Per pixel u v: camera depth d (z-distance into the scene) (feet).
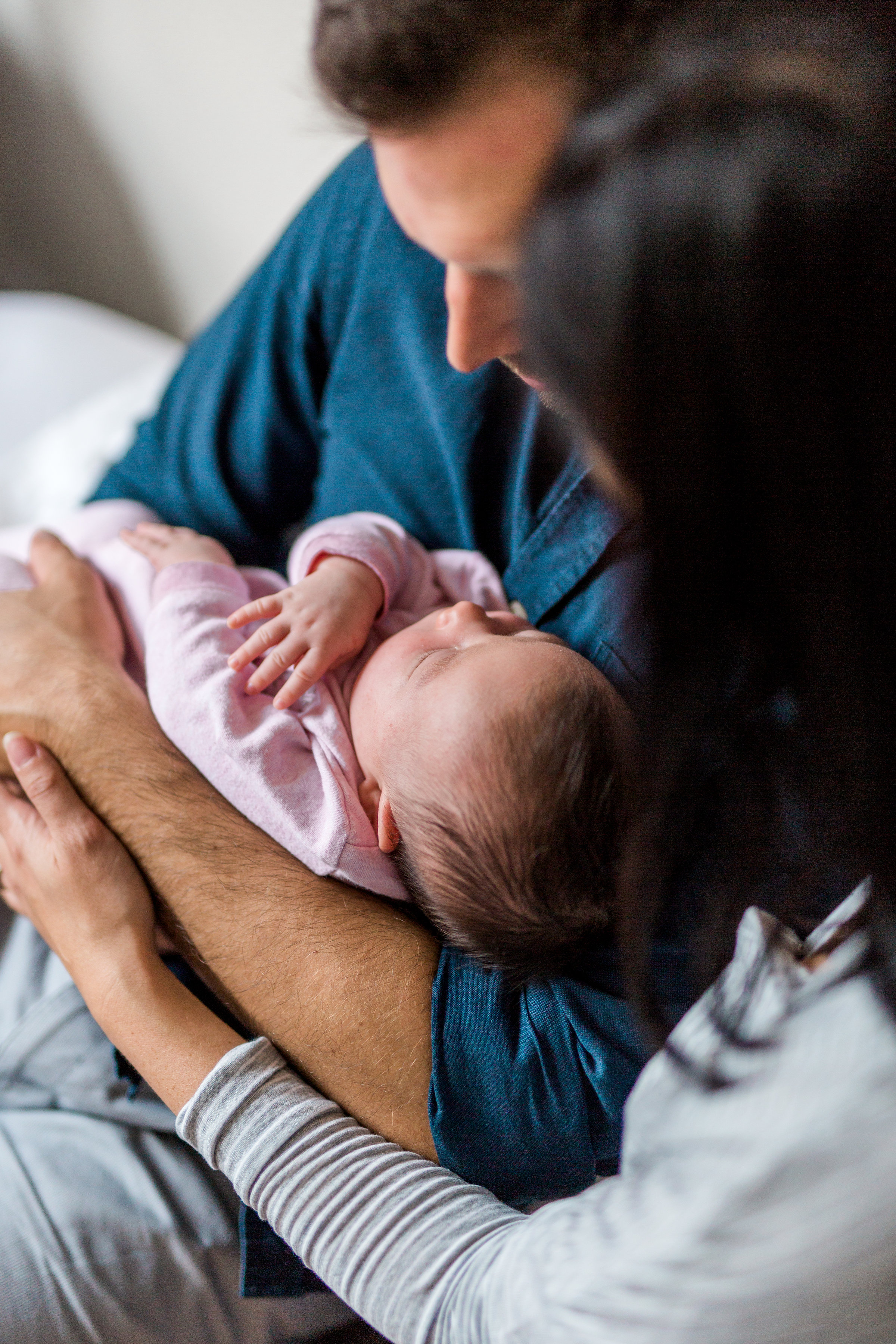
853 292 1.13
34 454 5.25
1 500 5.08
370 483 3.27
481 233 1.64
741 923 1.68
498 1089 2.21
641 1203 1.52
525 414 2.79
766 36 1.21
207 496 3.60
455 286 1.83
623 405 1.28
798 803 1.57
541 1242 1.68
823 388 1.17
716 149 1.15
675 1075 1.58
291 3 5.36
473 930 2.47
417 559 3.17
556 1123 2.19
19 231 7.92
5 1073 2.98
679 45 1.28
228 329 3.47
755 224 1.12
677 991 2.17
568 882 2.43
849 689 1.29
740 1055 1.49
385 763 2.69
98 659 3.03
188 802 2.68
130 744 2.78
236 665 2.79
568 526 2.77
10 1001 3.23
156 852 2.59
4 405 5.76
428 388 2.95
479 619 2.86
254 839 2.64
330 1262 1.99
